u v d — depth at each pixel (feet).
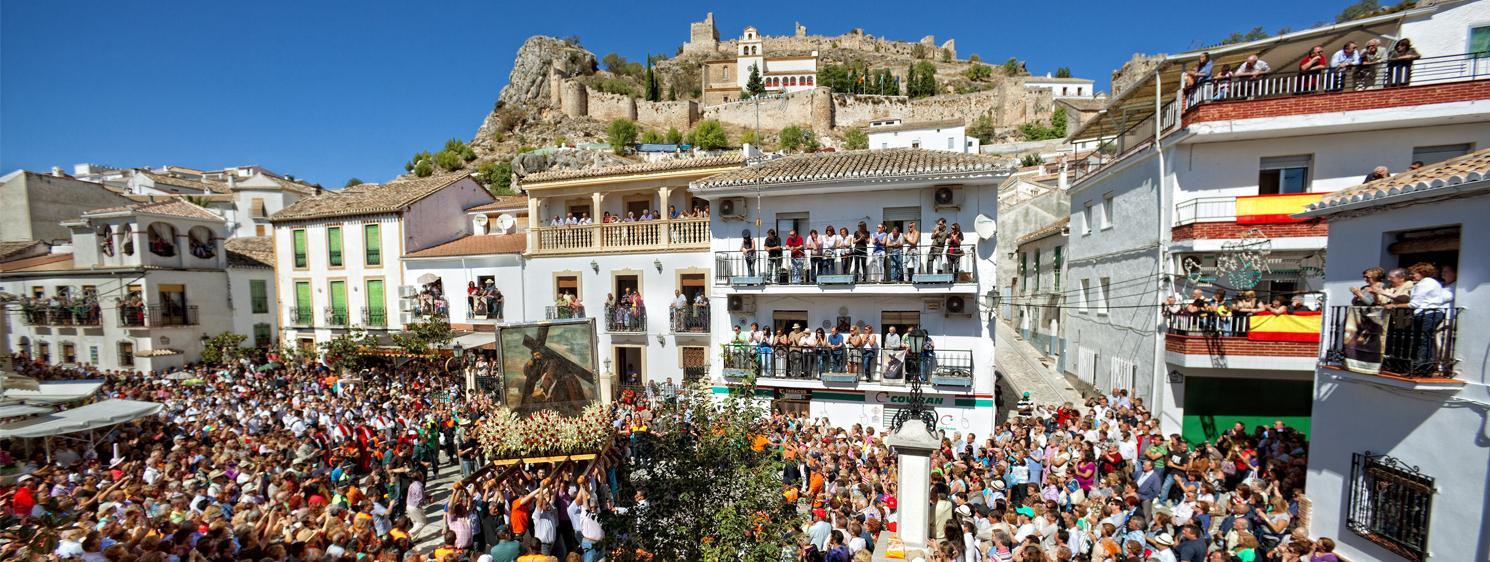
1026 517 32.04
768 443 29.60
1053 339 82.79
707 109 290.76
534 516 34.94
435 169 249.96
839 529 29.63
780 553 25.70
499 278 77.77
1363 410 30.01
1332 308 32.32
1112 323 61.41
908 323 59.26
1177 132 48.42
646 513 26.04
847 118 281.54
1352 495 30.32
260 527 31.42
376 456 47.09
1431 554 26.32
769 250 59.88
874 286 56.54
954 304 56.49
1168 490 38.73
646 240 70.33
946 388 55.98
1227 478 39.17
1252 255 46.39
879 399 58.65
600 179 72.43
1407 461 27.53
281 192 176.96
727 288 63.10
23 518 32.73
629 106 291.99
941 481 36.06
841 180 56.59
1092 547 29.48
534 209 76.18
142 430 56.13
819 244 58.29
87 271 97.76
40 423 46.80
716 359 64.13
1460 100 42.47
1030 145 197.98
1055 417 52.75
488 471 38.88
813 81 329.11
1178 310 48.60
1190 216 49.52
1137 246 55.67
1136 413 49.70
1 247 114.01
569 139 263.08
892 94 328.08
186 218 100.68
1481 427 24.44
